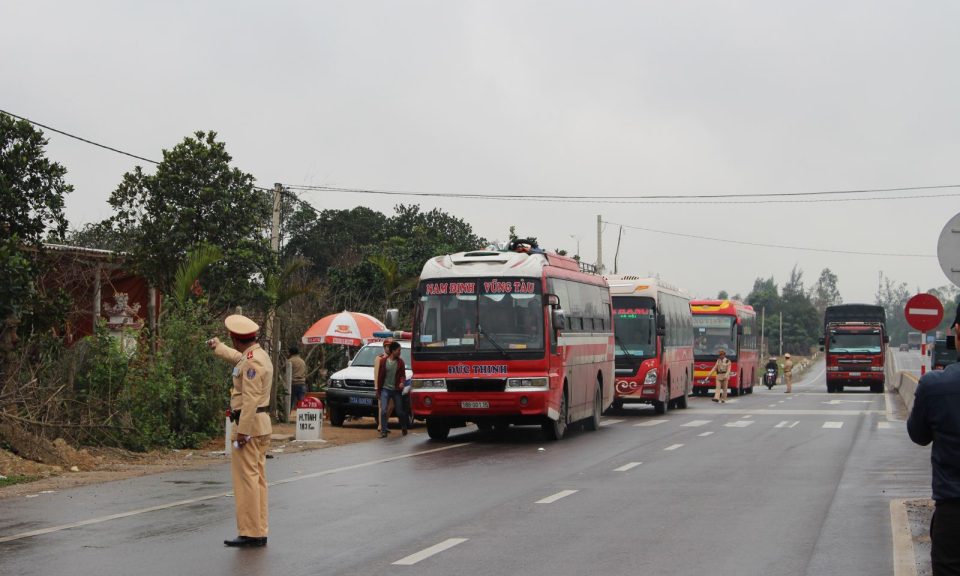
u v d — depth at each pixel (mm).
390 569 8172
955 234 12172
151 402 18188
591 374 23703
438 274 20172
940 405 5398
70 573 7949
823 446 19312
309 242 58906
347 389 24516
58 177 18828
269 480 14070
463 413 19625
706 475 14648
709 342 45875
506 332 19641
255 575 7918
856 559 8695
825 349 52031
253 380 9227
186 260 23328
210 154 24672
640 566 8359
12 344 17531
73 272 22562
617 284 30266
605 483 13719
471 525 10312
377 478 14289
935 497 5422
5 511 11164
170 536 9609
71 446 16406
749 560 8633
